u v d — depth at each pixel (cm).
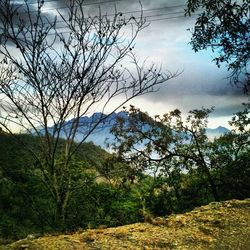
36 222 1512
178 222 615
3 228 1620
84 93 1076
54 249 470
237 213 672
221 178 2170
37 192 1174
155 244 505
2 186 1805
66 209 1110
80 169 1287
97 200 1344
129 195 1930
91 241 509
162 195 2131
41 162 1088
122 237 527
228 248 510
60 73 1067
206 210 695
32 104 1073
